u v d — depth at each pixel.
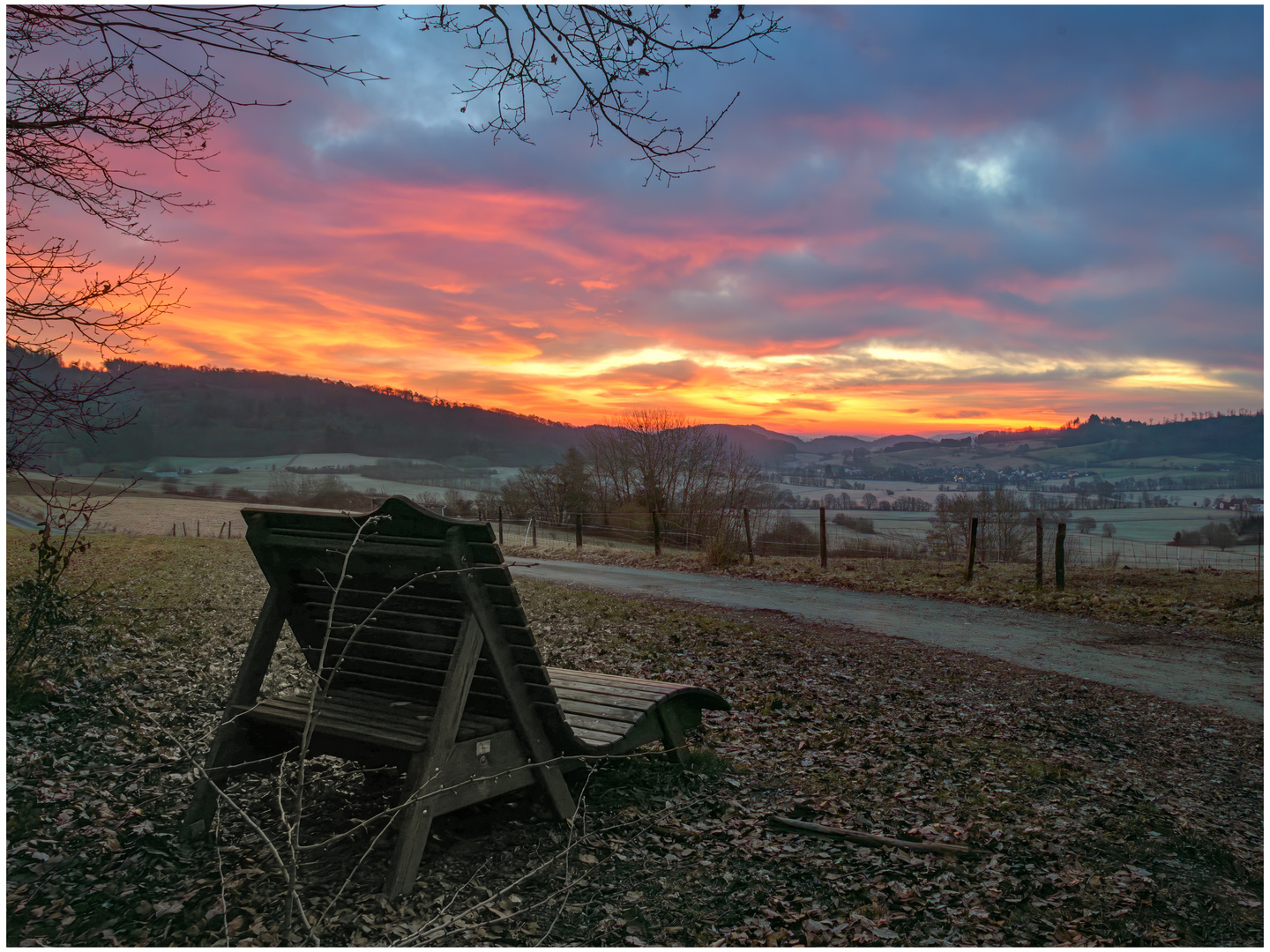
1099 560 18.62
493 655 3.42
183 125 5.00
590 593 14.00
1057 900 3.31
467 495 42.72
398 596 3.56
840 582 15.70
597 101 4.82
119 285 5.14
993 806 4.40
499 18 4.46
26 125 4.95
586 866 3.47
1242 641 9.93
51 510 5.39
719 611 12.12
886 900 3.26
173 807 3.84
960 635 10.38
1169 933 3.08
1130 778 5.07
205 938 2.70
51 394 5.11
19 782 3.88
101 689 5.70
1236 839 4.09
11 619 5.73
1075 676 8.14
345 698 3.81
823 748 5.46
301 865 3.31
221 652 7.45
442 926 2.72
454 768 3.24
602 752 3.87
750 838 3.81
